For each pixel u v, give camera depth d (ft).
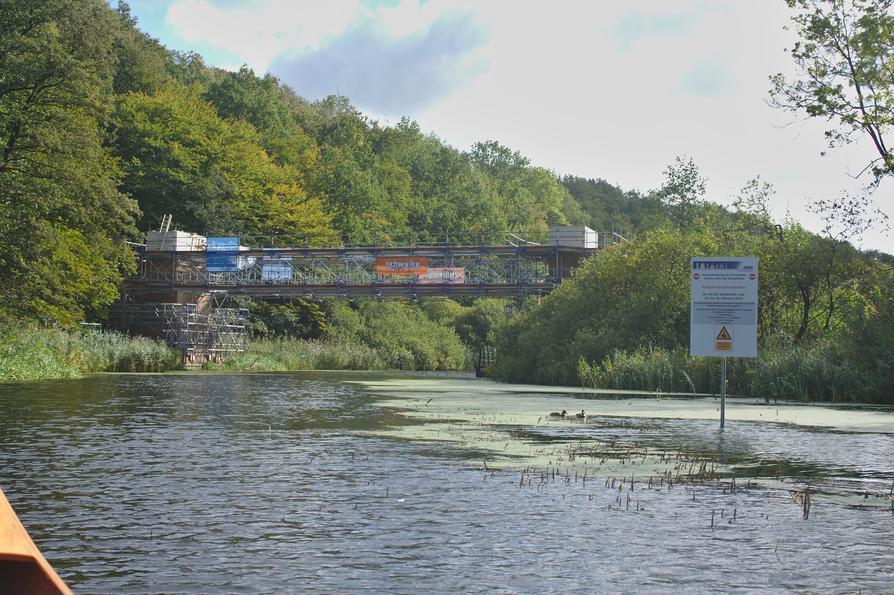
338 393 93.76
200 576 18.43
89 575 18.43
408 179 422.41
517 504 26.91
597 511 25.90
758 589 17.65
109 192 129.08
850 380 84.07
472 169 514.27
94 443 42.63
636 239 138.00
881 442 45.09
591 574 18.75
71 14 125.39
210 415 61.21
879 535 22.75
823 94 90.84
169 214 253.03
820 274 111.86
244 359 210.59
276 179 292.81
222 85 346.54
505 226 429.79
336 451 40.01
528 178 547.49
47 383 107.86
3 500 7.63
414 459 37.27
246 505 26.61
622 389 105.09
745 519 24.86
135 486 29.96
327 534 22.61
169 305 207.72
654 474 33.32
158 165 252.21
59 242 125.49
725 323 53.36
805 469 35.01
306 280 218.18
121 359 169.17
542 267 207.21
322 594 17.11
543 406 71.26
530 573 18.80
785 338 111.65
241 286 210.38
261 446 41.96
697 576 18.61
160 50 360.48
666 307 122.11
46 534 22.44
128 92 274.98
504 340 151.53
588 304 133.28
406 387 110.22
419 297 207.31
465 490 29.48
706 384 98.89
